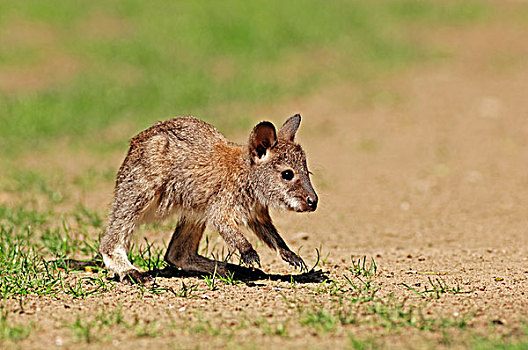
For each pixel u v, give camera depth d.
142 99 26.36
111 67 31.05
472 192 16.97
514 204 15.80
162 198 10.20
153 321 7.95
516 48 34.06
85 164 19.56
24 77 29.47
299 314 8.12
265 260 11.59
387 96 27.20
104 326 7.77
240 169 9.95
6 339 7.38
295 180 9.81
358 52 33.22
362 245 12.77
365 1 42.56
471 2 43.38
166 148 10.01
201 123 10.52
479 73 30.06
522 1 43.91
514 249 11.96
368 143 21.89
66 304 8.66
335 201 16.38
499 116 24.28
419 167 19.38
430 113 25.03
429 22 38.88
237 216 10.01
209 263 10.64
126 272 9.83
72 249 11.98
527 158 19.88
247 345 7.16
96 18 38.00
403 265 10.95
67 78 29.53
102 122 24.00
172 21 37.25
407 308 8.32
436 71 30.59
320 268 10.90
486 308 8.27
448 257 11.51
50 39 34.53
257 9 38.91
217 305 8.59
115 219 10.13
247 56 32.53
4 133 22.42
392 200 16.47
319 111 25.59
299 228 14.24
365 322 7.79
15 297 8.91
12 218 13.56
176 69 30.36
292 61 32.09
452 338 7.25
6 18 36.62
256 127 9.66
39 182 17.03
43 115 24.23
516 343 6.97
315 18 37.94
